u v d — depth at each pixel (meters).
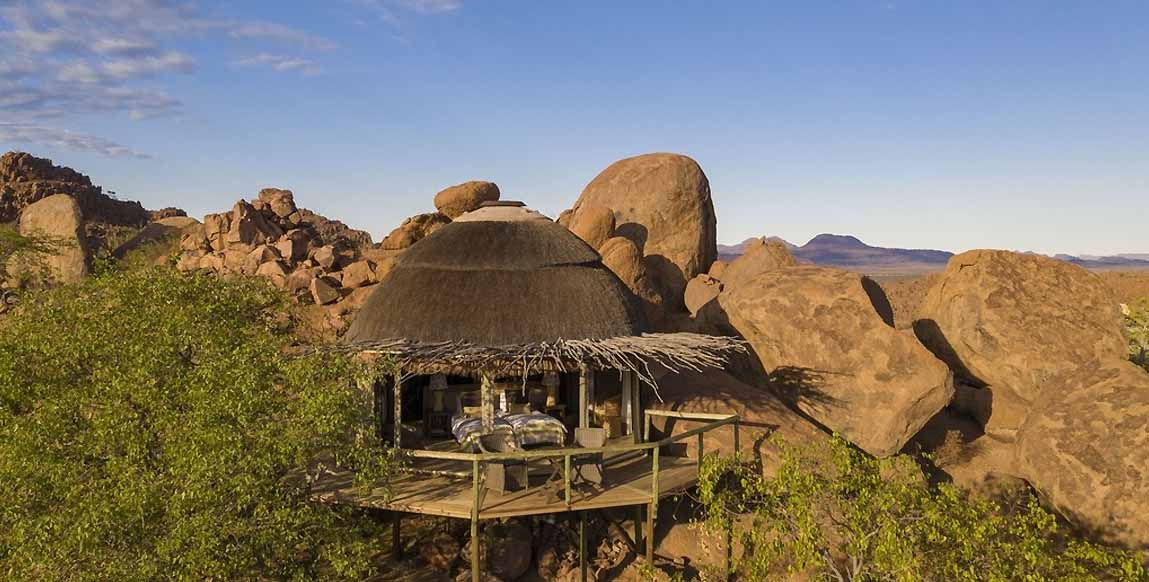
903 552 10.28
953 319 22.78
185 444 10.52
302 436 11.12
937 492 17.88
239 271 27.53
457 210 30.69
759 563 12.09
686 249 30.17
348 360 12.84
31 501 10.59
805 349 20.44
